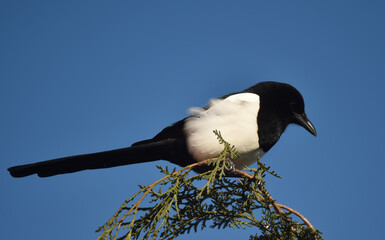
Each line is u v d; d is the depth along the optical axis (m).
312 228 6.14
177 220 6.53
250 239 6.52
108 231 5.76
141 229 6.05
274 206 6.46
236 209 6.59
